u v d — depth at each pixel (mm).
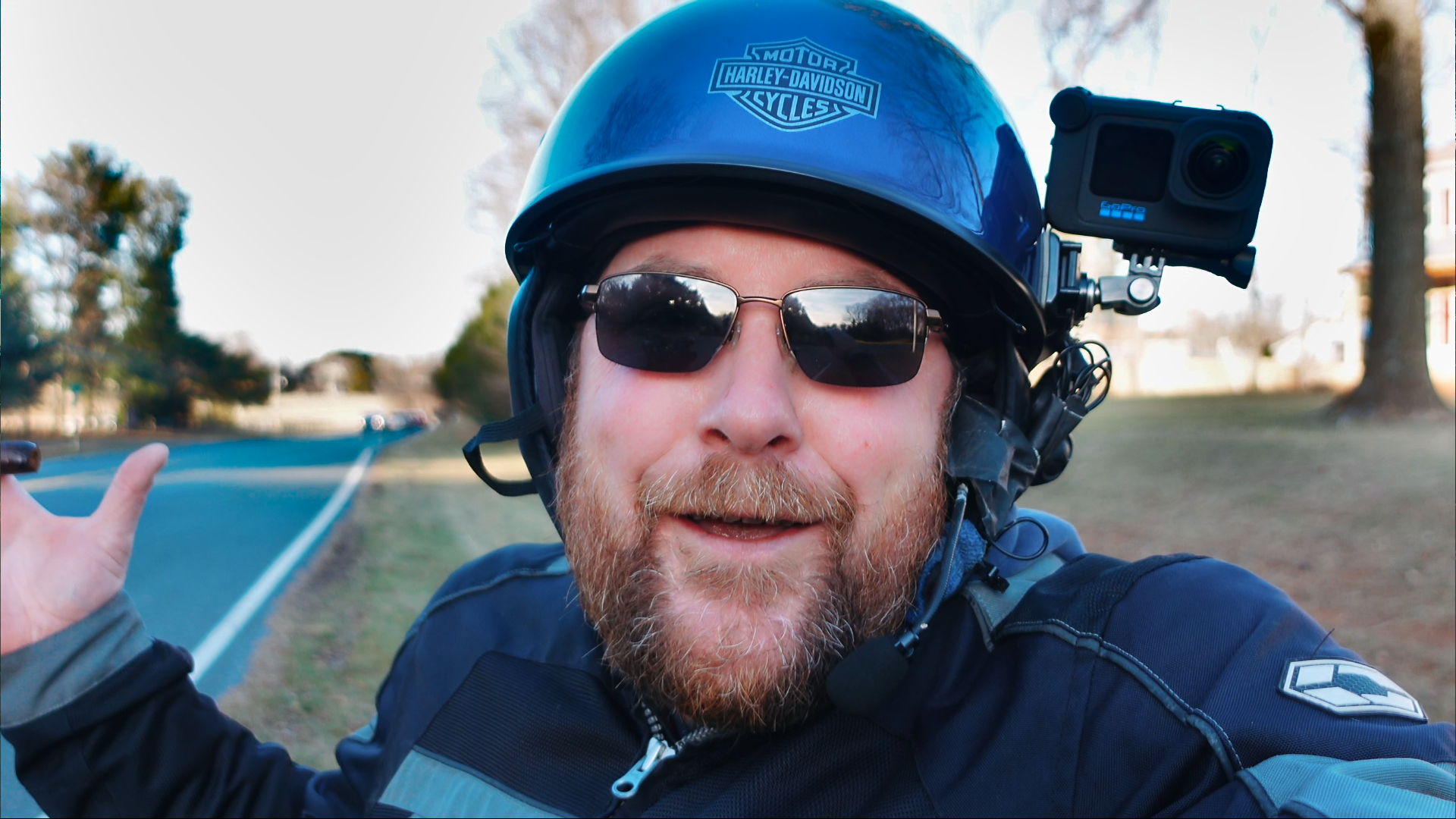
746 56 423
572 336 501
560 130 470
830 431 387
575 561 427
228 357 20562
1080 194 411
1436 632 1462
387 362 33594
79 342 16266
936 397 422
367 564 2746
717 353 392
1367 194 4637
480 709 466
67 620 426
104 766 434
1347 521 2227
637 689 411
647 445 395
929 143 415
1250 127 390
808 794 380
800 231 396
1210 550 2227
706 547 386
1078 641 384
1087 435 4914
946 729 391
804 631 378
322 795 495
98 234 16328
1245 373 12070
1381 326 4363
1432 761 332
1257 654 362
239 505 4672
